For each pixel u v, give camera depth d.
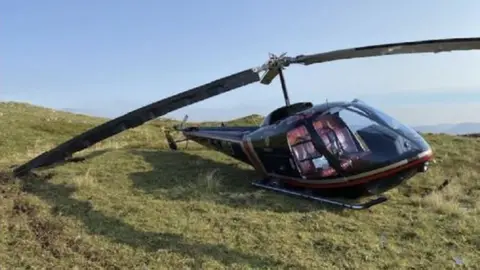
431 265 6.61
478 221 8.19
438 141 15.62
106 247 7.11
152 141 17.23
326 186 9.38
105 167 12.11
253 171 12.02
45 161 10.63
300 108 10.70
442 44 7.93
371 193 9.25
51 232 7.62
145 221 8.20
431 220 8.27
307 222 8.21
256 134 10.56
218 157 13.77
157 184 10.62
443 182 10.93
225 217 8.44
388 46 8.71
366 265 6.62
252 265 6.61
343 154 9.07
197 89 9.95
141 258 6.76
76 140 10.27
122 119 10.05
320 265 6.61
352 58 9.57
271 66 10.42
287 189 10.11
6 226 7.77
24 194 9.71
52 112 33.59
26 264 6.50
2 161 13.76
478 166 12.41
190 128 13.72
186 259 6.73
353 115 9.49
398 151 8.85
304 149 9.62
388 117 9.61
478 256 6.86
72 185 10.38
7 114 23.98
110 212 8.64
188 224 8.07
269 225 8.02
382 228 7.95
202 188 10.30
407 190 10.42
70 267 6.47
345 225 8.06
